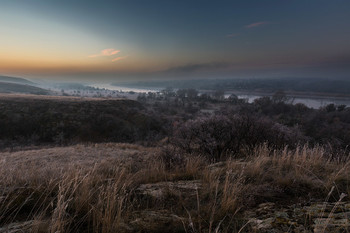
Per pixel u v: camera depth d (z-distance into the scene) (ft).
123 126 147.64
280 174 9.90
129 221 6.73
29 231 5.86
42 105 153.17
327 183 8.30
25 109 140.77
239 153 20.93
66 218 6.74
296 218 6.18
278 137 22.86
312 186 8.62
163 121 172.96
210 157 20.52
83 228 6.45
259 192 8.27
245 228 5.97
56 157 32.58
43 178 10.39
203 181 10.66
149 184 10.70
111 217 6.68
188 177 12.07
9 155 35.29
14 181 9.61
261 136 22.65
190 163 14.39
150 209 7.73
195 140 23.63
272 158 13.75
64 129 127.54
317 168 10.84
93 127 137.28
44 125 127.03
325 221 5.46
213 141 21.50
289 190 8.44
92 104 179.22
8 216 6.82
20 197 8.03
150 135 124.88
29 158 30.81
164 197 8.78
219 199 7.97
